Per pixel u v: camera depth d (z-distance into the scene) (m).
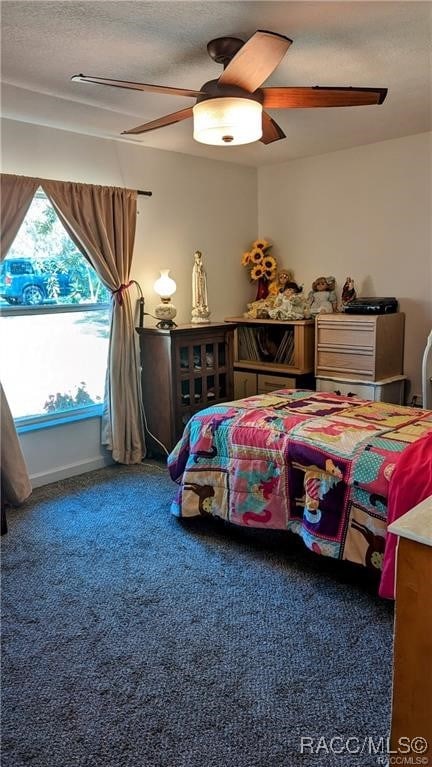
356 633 1.98
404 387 4.18
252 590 2.28
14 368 3.41
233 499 2.65
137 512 3.09
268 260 4.76
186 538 2.76
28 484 3.26
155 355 3.87
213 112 2.20
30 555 2.60
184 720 1.59
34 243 3.39
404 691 1.11
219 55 2.29
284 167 4.68
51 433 3.57
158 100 3.02
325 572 2.41
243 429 2.66
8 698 1.69
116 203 3.63
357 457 2.22
